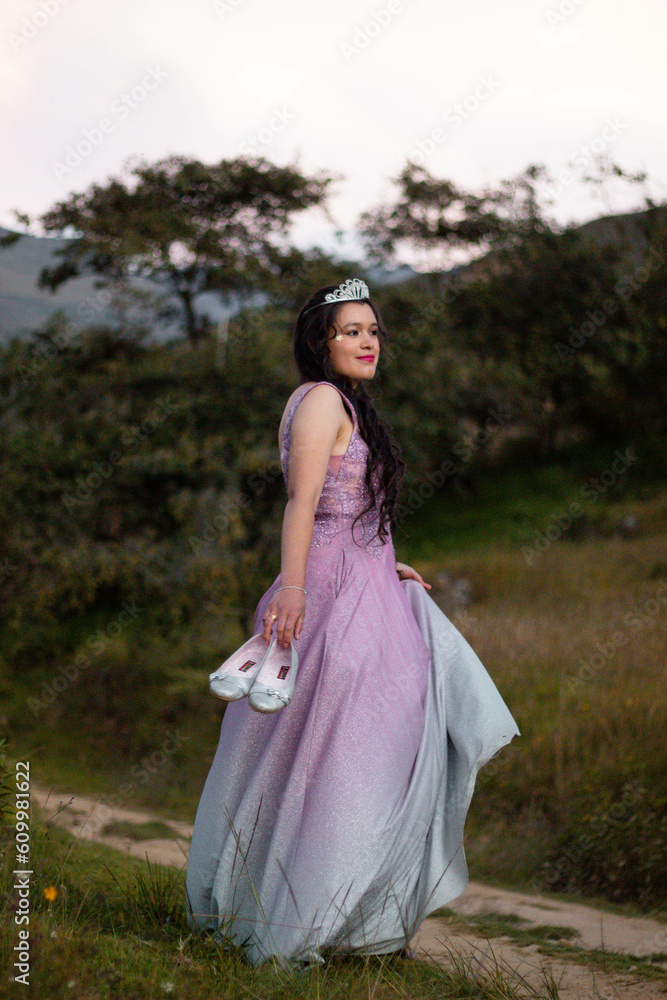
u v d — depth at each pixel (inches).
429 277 960.3
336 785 105.7
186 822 285.4
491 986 104.4
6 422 560.4
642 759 245.9
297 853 104.4
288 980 94.9
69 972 85.7
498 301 948.0
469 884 208.4
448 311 940.0
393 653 112.7
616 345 924.0
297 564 105.0
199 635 515.5
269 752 109.1
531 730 283.1
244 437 509.0
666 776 235.3
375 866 103.9
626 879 201.3
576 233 952.9
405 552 826.8
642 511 762.8
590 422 1025.5
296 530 106.2
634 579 525.0
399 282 922.1
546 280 942.4
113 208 647.8
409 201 914.1
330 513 115.8
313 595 113.7
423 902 107.8
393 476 117.4
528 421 1029.8
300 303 649.6
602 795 232.2
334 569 114.3
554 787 251.3
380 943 106.7
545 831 232.4
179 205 652.7
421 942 137.7
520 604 505.4
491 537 823.7
